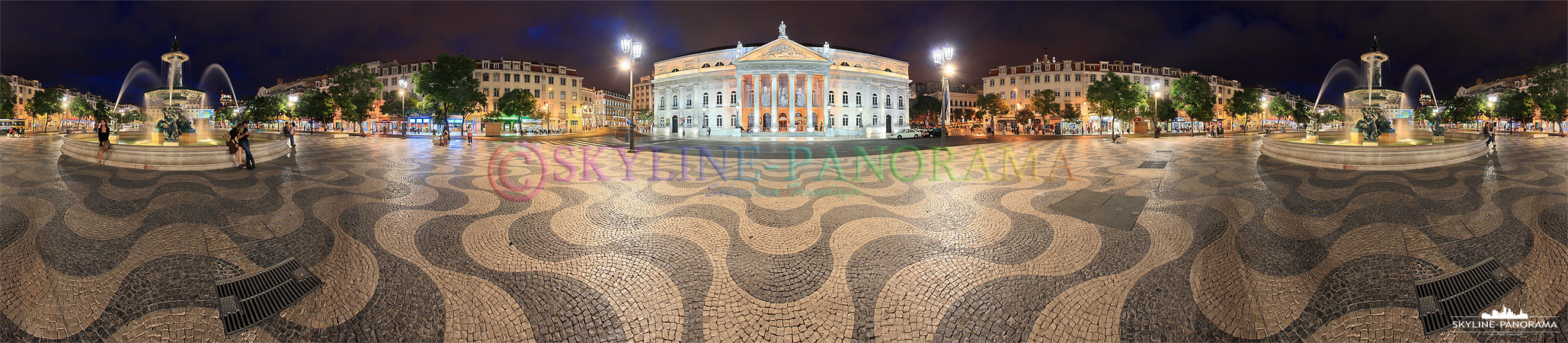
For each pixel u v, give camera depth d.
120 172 10.65
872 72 71.75
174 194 7.95
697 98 71.06
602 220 6.08
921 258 4.56
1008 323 3.34
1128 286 3.88
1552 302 3.55
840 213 6.56
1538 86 39.69
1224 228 5.59
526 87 87.38
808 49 64.75
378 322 3.35
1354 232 5.37
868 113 72.06
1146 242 5.03
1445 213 6.27
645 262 4.45
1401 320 3.32
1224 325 3.30
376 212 6.54
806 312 3.49
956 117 110.44
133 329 3.21
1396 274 4.09
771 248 4.90
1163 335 3.18
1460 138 19.03
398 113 65.12
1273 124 98.62
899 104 76.88
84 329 3.20
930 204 7.23
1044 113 68.81
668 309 3.54
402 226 5.72
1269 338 3.14
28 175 10.03
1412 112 17.88
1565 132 39.59
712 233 5.45
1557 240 4.90
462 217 6.22
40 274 4.08
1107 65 92.75
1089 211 6.59
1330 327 3.26
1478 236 5.13
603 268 4.29
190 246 4.88
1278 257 4.54
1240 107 59.50
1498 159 12.88
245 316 3.41
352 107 50.22
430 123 53.78
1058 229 5.56
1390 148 11.03
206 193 8.06
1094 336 3.18
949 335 3.20
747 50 70.50
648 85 137.62
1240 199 7.45
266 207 6.84
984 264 4.40
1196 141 29.03
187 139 15.38
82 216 6.18
